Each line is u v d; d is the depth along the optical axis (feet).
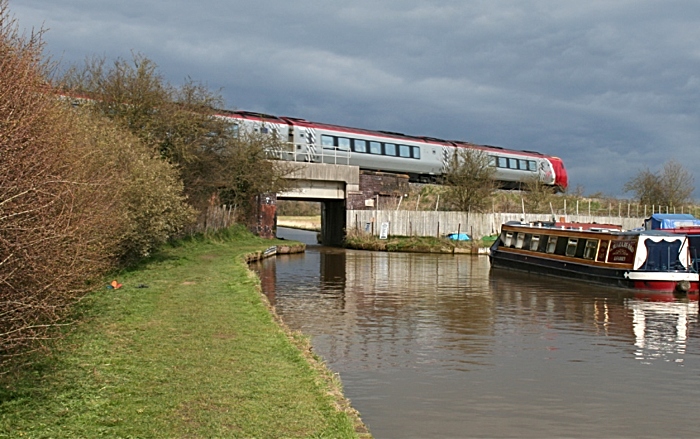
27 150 26.08
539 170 202.28
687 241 83.25
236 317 43.57
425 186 174.60
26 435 21.13
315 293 73.46
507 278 95.09
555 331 54.49
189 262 80.64
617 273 83.66
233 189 132.77
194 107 110.83
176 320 41.78
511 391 36.70
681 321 60.18
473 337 51.08
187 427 23.02
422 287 81.56
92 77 100.63
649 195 214.07
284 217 352.08
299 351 35.17
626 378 39.99
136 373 29.17
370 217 156.04
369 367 41.06
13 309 26.63
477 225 164.55
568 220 176.96
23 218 25.81
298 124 146.00
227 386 28.09
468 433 30.14
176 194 82.74
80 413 23.66
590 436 30.22
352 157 155.63
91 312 42.70
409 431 30.19
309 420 24.59
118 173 60.75
